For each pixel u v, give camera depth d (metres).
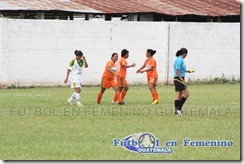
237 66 122.06
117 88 77.50
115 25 111.06
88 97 87.12
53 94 91.56
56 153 47.19
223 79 120.88
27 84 105.25
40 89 102.00
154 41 114.19
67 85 107.88
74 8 118.69
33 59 105.50
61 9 115.38
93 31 109.44
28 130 56.91
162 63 114.75
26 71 105.06
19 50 104.31
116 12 122.19
